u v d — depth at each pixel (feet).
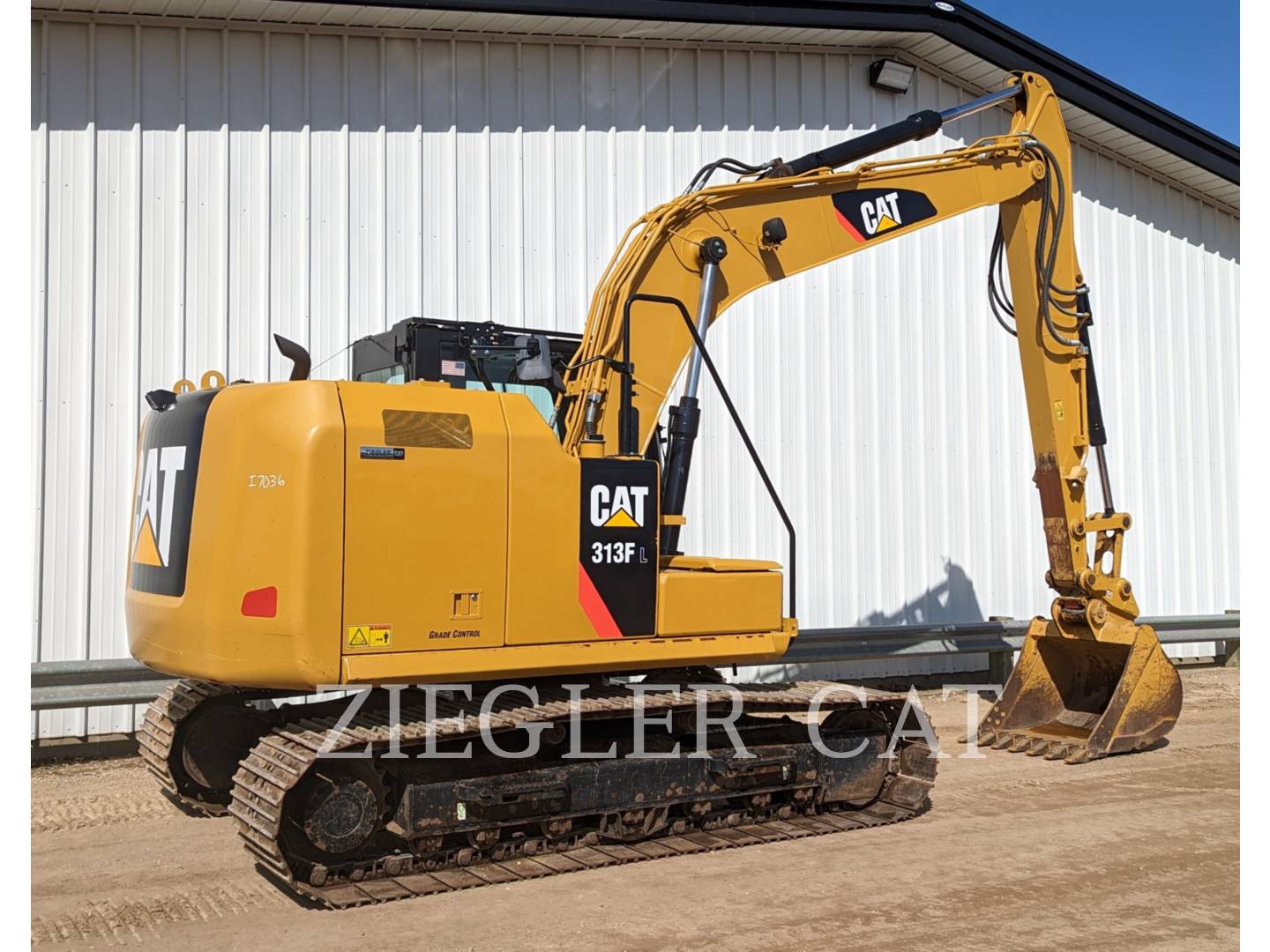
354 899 16.25
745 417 34.37
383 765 17.71
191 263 28.22
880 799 22.09
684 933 15.25
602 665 18.74
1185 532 43.57
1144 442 42.73
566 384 20.47
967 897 16.76
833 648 33.04
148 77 27.96
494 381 21.99
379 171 30.09
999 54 36.96
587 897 16.71
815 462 35.37
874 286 36.73
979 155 25.93
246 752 21.75
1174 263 43.91
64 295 27.07
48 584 26.63
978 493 38.45
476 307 31.01
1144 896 16.85
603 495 18.89
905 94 37.42
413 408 17.44
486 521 17.78
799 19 33.45
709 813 20.17
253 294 28.81
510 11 30.01
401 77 30.42
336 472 16.65
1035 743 27.04
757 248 22.65
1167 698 27.22
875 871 18.04
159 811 21.76
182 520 18.12
